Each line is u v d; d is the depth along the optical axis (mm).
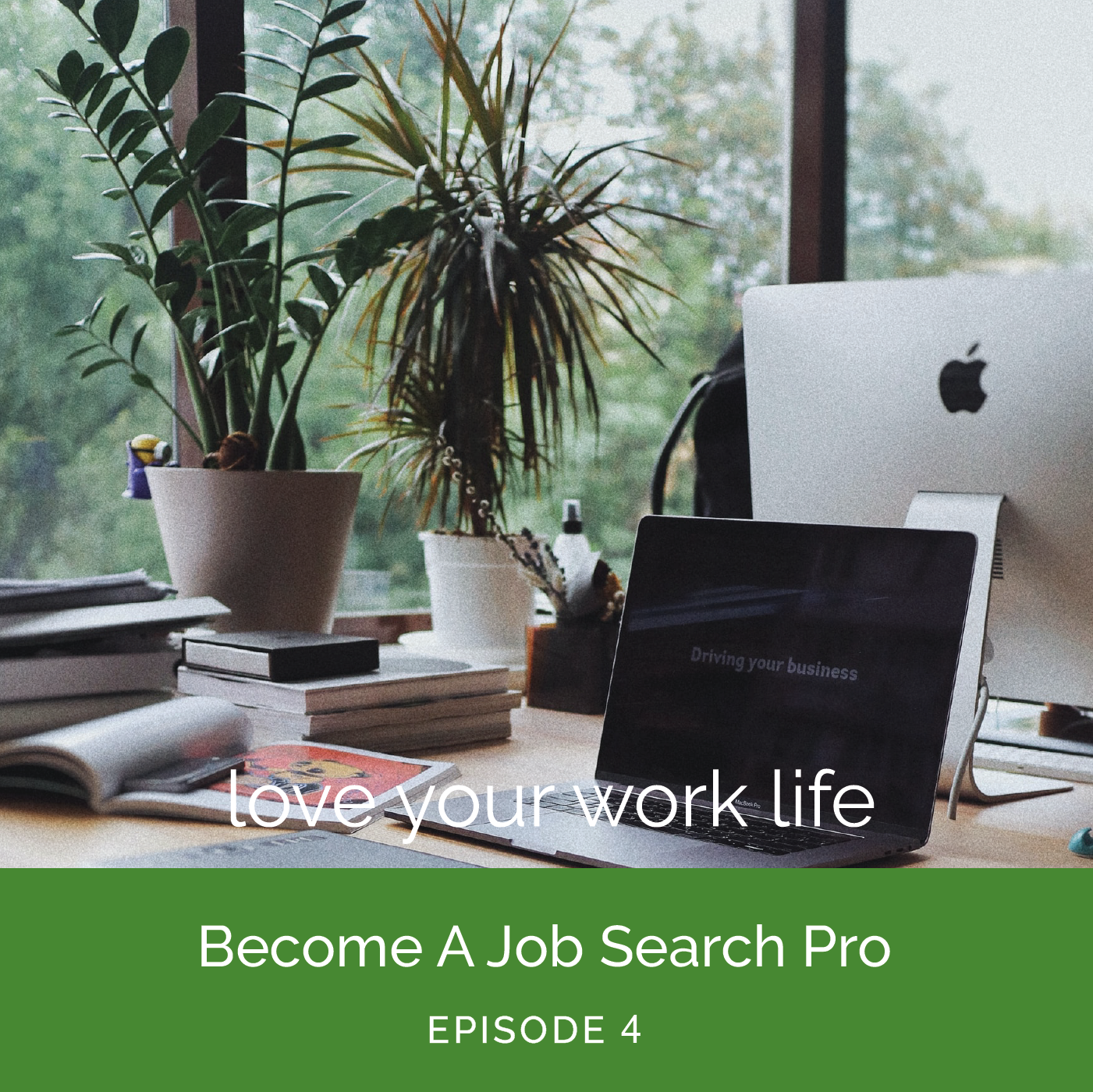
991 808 1200
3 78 1812
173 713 1203
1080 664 1263
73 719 1206
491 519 1780
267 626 1601
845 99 2873
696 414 2092
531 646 1672
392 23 2193
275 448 1661
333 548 1651
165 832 1017
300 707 1311
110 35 1474
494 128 2002
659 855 937
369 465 2107
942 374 1293
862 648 1079
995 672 1322
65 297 1874
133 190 1570
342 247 1604
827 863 932
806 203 2840
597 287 2510
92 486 1906
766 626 1148
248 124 2025
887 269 3029
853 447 1372
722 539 1209
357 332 2018
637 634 1232
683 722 1168
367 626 2141
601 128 2510
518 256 1874
